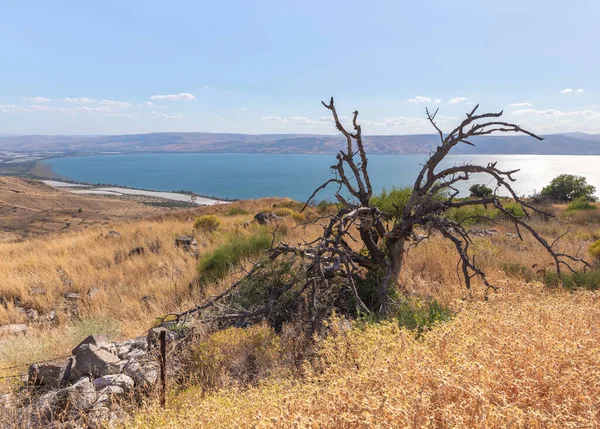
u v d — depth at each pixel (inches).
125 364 198.8
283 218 779.4
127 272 486.6
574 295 224.7
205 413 120.0
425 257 386.9
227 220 895.7
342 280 285.3
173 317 304.5
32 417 164.1
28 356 247.0
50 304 407.5
